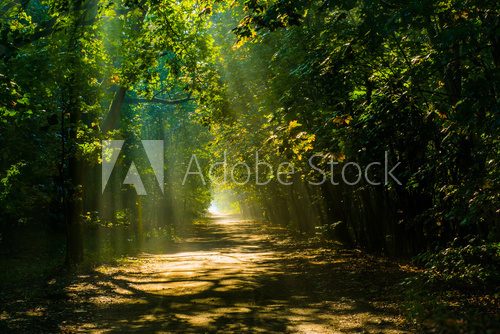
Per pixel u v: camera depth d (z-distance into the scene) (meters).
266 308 10.70
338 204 26.64
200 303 11.57
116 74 19.62
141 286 14.56
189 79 19.98
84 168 19.72
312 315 9.75
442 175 11.34
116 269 18.66
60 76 15.82
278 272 17.14
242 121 23.55
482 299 9.54
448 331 6.13
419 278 10.94
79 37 16.81
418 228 16.72
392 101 10.30
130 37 18.88
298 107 13.81
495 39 8.30
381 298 11.05
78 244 19.14
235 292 13.05
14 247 24.11
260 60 21.80
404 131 11.20
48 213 30.23
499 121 7.47
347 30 11.65
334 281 14.12
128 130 29.34
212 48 20.20
